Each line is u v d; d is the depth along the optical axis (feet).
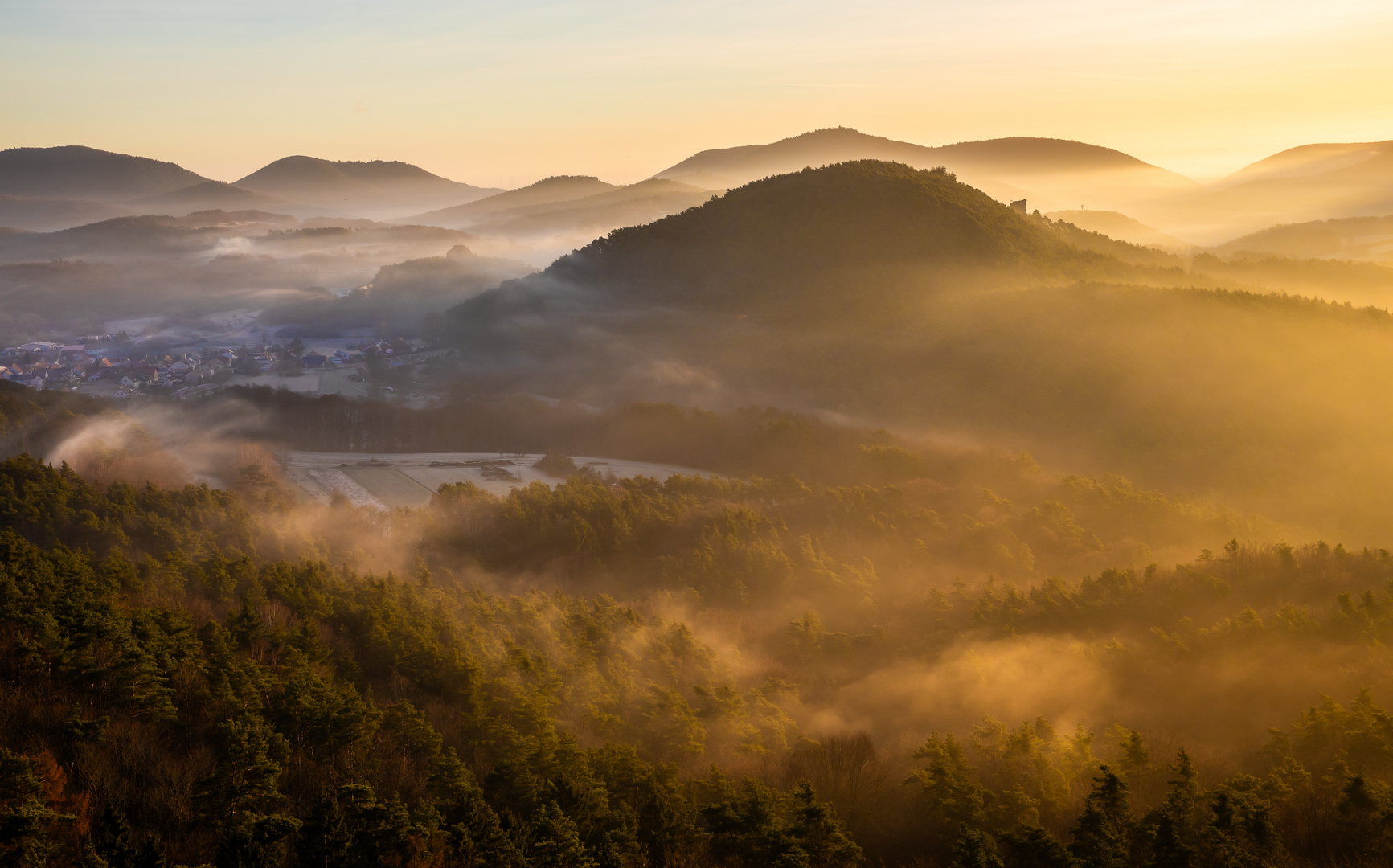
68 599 292.20
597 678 323.57
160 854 175.32
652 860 222.48
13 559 341.21
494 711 291.38
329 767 244.22
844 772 270.26
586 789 231.91
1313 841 229.04
